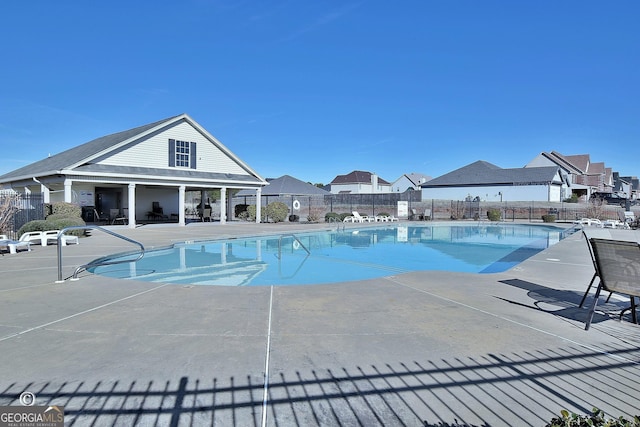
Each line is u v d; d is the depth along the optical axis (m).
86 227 7.29
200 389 2.53
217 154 22.78
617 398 2.45
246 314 4.24
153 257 10.62
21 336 3.50
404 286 5.70
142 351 3.16
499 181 41.16
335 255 11.88
